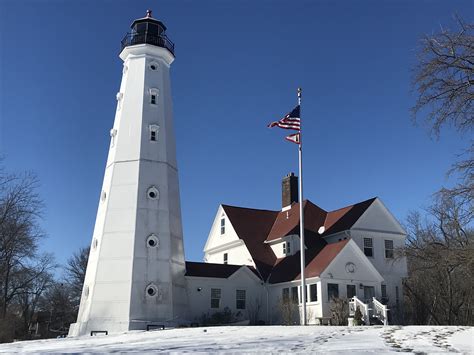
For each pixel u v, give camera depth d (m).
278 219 46.47
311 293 34.81
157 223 36.19
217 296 37.59
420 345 14.89
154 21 41.91
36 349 21.38
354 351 13.83
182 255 37.72
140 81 40.03
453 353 13.11
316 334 19.88
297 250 40.41
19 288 50.88
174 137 40.56
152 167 37.53
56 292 69.56
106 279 34.31
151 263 34.94
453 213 25.77
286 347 15.46
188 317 36.00
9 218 44.81
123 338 24.27
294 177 47.62
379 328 21.80
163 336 23.34
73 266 70.50
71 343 23.89
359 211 40.72
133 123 38.62
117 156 37.78
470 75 20.94
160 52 41.34
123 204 36.16
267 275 39.91
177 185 39.28
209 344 17.75
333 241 40.88
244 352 14.74
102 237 35.59
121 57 42.38
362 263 35.88
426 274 40.59
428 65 21.06
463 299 38.75
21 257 45.94
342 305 32.16
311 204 45.03
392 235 40.72
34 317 68.00
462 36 20.84
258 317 38.12
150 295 34.12
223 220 46.34
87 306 34.19
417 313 38.75
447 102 21.05
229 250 45.09
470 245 25.45
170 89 41.84
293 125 30.58
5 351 21.14
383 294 38.50
